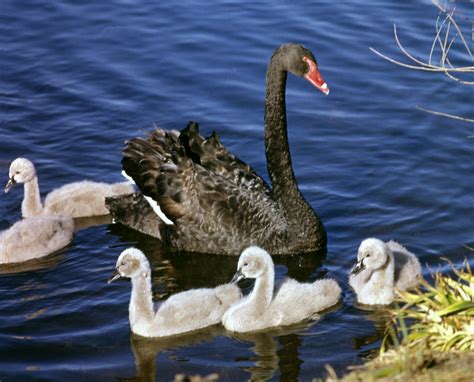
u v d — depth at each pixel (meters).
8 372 9.90
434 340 9.42
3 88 16.08
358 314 10.98
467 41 16.86
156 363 10.10
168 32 17.69
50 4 18.55
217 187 12.54
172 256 12.61
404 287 11.32
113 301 11.32
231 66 16.73
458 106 15.50
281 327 10.73
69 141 14.93
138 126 15.23
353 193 13.62
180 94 16.03
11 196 14.05
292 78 16.48
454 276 11.59
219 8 18.38
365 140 14.83
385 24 17.59
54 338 10.57
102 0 18.62
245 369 9.96
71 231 12.88
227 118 15.45
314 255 12.40
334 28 17.59
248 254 10.68
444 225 12.77
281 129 12.52
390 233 12.69
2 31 17.64
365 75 16.34
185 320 10.66
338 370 9.83
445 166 14.11
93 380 9.78
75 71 16.59
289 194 12.44
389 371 8.66
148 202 13.05
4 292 11.55
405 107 15.55
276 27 17.70
